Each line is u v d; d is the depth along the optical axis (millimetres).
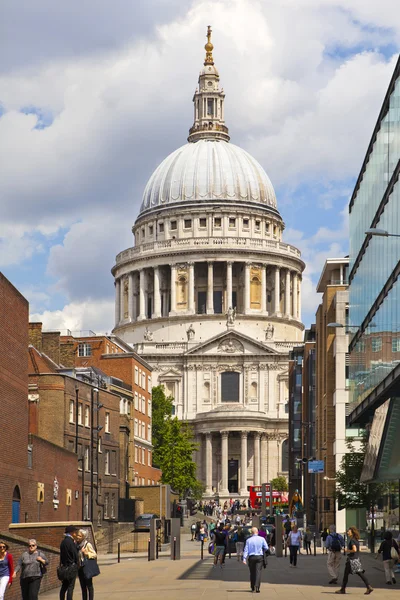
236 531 95562
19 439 72000
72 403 103250
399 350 62594
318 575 63906
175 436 182500
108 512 114938
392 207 65688
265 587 54500
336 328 117875
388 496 79562
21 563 40656
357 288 84812
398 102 63531
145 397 160625
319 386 136750
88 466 107375
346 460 100438
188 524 157750
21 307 72938
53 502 83875
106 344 155250
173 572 66875
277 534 88750
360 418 83500
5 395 67625
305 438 159750
